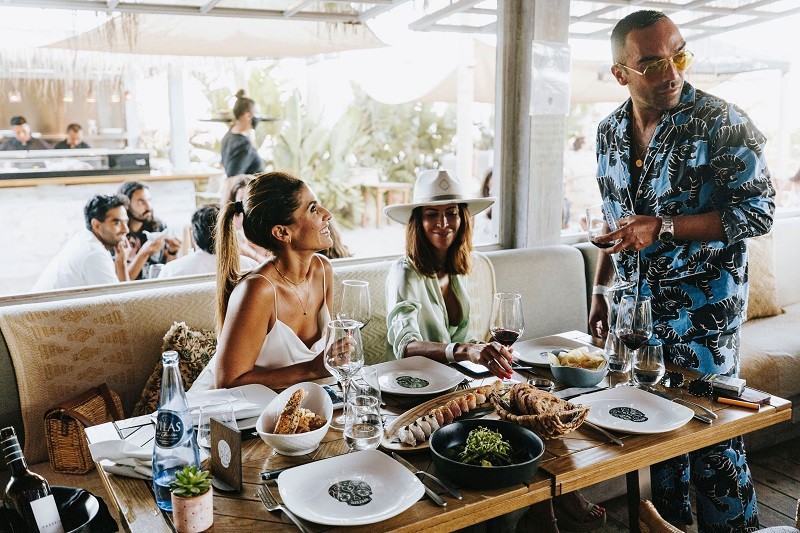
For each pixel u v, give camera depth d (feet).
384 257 10.52
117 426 5.24
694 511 8.68
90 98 19.92
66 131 20.71
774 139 16.38
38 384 7.31
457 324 8.02
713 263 6.51
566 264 10.73
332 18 12.54
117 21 11.00
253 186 6.72
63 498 5.41
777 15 13.29
